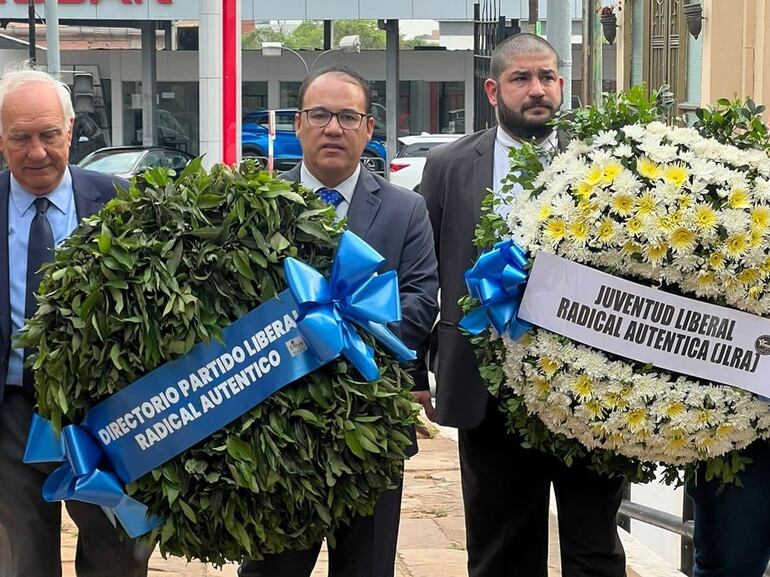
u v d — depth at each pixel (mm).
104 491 3035
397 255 3896
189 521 3043
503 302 3436
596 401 3320
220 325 3039
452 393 4121
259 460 3004
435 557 5129
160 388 3025
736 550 3580
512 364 3486
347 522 3238
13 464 3768
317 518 3121
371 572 3646
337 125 3834
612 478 3793
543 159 3697
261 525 3041
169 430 3025
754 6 10727
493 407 4070
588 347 3352
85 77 26828
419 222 3945
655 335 3301
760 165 3346
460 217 4191
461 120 32312
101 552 3844
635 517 5141
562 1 9164
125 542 3824
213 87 8547
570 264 3350
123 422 3041
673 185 3250
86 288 3031
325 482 3092
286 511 3072
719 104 3566
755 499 3525
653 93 3695
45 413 3150
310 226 3152
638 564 4926
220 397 3018
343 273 3092
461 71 32094
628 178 3287
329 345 2990
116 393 3043
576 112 3643
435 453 7078
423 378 4273
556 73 4184
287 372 3025
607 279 3324
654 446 3328
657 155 3307
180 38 32781
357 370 3117
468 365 4098
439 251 4246
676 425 3275
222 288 3041
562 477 3949
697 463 3447
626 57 14562
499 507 4184
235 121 8594
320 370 3082
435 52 32062
